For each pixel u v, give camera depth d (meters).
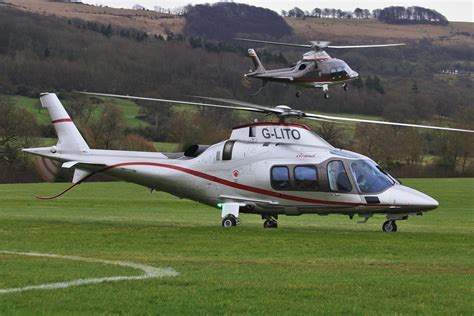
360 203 35.72
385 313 16.61
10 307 16.73
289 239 30.81
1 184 124.62
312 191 36.03
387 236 32.94
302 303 17.48
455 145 156.88
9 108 144.00
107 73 199.25
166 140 150.75
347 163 36.19
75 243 28.89
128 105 173.38
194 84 193.38
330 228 39.62
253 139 37.53
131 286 19.20
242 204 37.06
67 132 40.22
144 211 59.31
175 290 18.73
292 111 36.25
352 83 189.00
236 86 190.38
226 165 37.34
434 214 64.06
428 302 17.70
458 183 129.75
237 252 26.62
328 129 141.38
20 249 26.91
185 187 38.19
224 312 16.56
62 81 193.62
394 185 36.38
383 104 183.50
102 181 134.25
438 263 23.92
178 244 28.89
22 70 192.38
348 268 22.62
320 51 76.19
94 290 18.66
